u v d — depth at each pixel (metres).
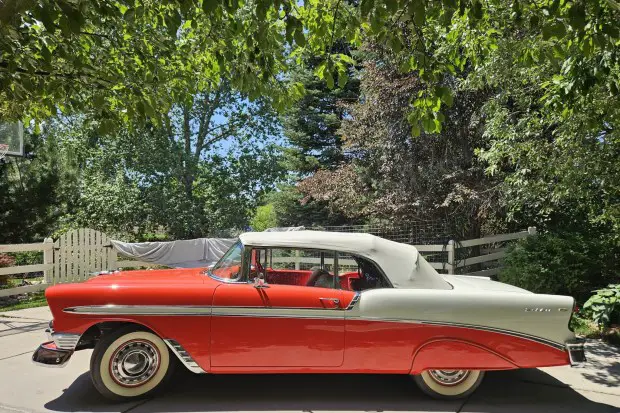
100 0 4.05
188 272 4.94
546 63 6.09
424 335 4.19
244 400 4.27
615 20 3.81
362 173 14.27
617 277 8.53
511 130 7.29
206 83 6.56
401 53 4.36
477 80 7.60
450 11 3.60
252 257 4.43
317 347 4.16
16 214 13.26
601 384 4.80
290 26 3.76
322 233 4.61
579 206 7.73
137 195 19.56
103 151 20.22
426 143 11.49
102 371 4.09
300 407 4.14
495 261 11.23
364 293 4.25
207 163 23.98
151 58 5.52
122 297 4.11
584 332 6.66
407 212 11.80
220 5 4.09
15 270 9.20
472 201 10.84
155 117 5.30
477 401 4.35
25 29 4.51
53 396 4.32
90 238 10.72
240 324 4.14
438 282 4.50
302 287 4.29
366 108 12.59
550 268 8.04
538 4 4.38
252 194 24.28
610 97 5.33
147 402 4.20
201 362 4.13
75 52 5.07
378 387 4.66
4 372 4.95
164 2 4.08
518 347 4.23
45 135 15.12
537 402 4.34
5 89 4.33
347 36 4.68
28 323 7.30
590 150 6.18
